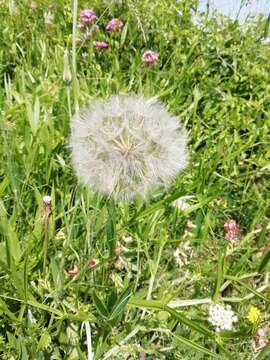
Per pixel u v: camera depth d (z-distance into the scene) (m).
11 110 0.40
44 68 0.53
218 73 0.61
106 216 0.37
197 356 0.32
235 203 0.46
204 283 0.38
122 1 0.63
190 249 0.40
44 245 0.31
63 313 0.30
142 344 0.33
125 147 0.29
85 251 0.34
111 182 0.29
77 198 0.33
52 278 0.34
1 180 0.40
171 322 0.32
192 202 0.44
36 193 0.34
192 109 0.52
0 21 0.60
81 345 0.32
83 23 0.61
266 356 0.33
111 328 0.28
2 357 0.30
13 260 0.31
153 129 0.29
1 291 0.32
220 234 0.43
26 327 0.31
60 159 0.41
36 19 0.62
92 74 0.55
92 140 0.29
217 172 0.49
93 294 0.27
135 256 0.38
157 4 0.66
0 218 0.32
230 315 0.32
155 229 0.40
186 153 0.31
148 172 0.29
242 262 0.38
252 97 0.58
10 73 0.55
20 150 0.41
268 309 0.37
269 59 0.63
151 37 0.63
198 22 0.66
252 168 0.51
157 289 0.36
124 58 0.61
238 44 0.63
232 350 0.34
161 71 0.56
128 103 0.31
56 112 0.46
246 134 0.52
